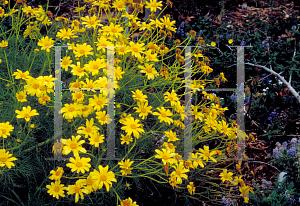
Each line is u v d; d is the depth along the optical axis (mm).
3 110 2197
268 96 3311
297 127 3172
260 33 4262
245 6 5285
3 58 2508
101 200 2180
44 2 4758
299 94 3416
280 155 2439
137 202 2387
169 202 2418
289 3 5414
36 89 1825
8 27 3566
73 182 2141
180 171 1918
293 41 4043
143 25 2273
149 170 2061
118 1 2266
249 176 2732
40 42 2098
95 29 2178
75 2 4879
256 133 3168
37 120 2242
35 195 2059
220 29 4133
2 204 2035
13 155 1990
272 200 2098
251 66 3686
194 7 4930
